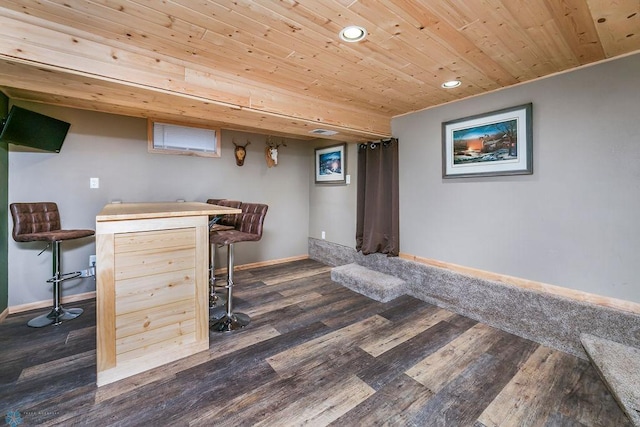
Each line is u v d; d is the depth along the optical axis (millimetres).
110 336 1828
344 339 2408
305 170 5137
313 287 3693
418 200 3371
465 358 2146
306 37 1815
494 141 2691
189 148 3879
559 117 2309
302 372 1965
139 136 3510
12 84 1898
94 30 1732
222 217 3180
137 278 1904
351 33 1763
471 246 2896
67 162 3078
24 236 2539
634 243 2000
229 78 2373
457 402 1699
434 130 3193
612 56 2039
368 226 3906
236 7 1510
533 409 1647
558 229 2336
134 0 1453
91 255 3254
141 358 1939
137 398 1703
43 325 2588
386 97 2914
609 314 2064
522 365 2064
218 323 2627
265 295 3410
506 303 2586
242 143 4383
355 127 3273
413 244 3438
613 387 1525
